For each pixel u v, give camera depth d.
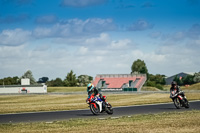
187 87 123.94
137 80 131.50
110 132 13.46
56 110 27.20
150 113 22.31
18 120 19.75
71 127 15.51
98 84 135.88
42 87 130.25
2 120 19.94
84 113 23.64
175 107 27.72
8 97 75.00
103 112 22.08
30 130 14.84
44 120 19.38
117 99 48.81
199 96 47.09
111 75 138.62
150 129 14.05
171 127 14.50
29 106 34.97
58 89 159.38
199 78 176.38
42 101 50.50
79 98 59.38
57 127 15.69
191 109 25.08
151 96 56.81
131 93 78.88
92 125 16.08
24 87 128.38
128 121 17.44
